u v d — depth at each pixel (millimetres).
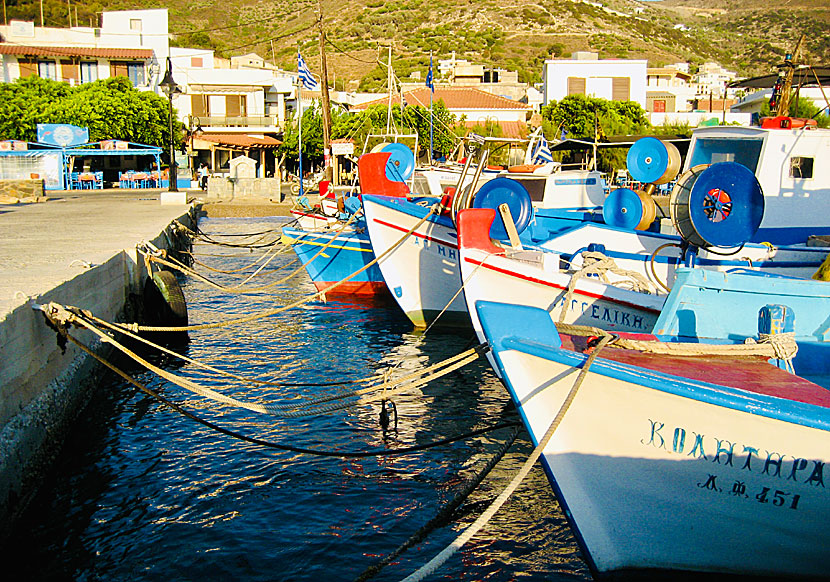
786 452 5504
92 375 10891
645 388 5711
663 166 14445
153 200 35125
